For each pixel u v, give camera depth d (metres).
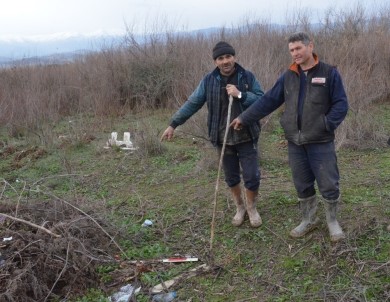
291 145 3.99
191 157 7.24
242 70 4.13
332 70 3.58
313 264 3.89
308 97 3.65
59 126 10.29
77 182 6.66
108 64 12.02
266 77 8.66
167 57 11.59
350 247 3.94
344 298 3.43
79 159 7.78
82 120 10.10
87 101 11.59
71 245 4.06
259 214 4.82
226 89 4.07
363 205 4.66
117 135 8.99
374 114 8.49
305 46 3.53
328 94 3.61
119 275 4.08
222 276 3.93
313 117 3.66
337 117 3.60
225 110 4.21
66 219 4.66
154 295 3.77
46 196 5.92
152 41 12.27
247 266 4.03
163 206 5.43
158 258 4.30
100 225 4.69
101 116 10.48
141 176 6.68
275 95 3.88
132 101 11.80
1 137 9.80
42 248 4.02
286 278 3.79
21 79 12.73
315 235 4.24
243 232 4.52
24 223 4.39
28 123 9.76
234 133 4.19
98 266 4.18
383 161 6.18
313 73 3.61
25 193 6.14
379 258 3.82
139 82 11.56
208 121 4.34
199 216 5.02
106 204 5.65
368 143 6.89
